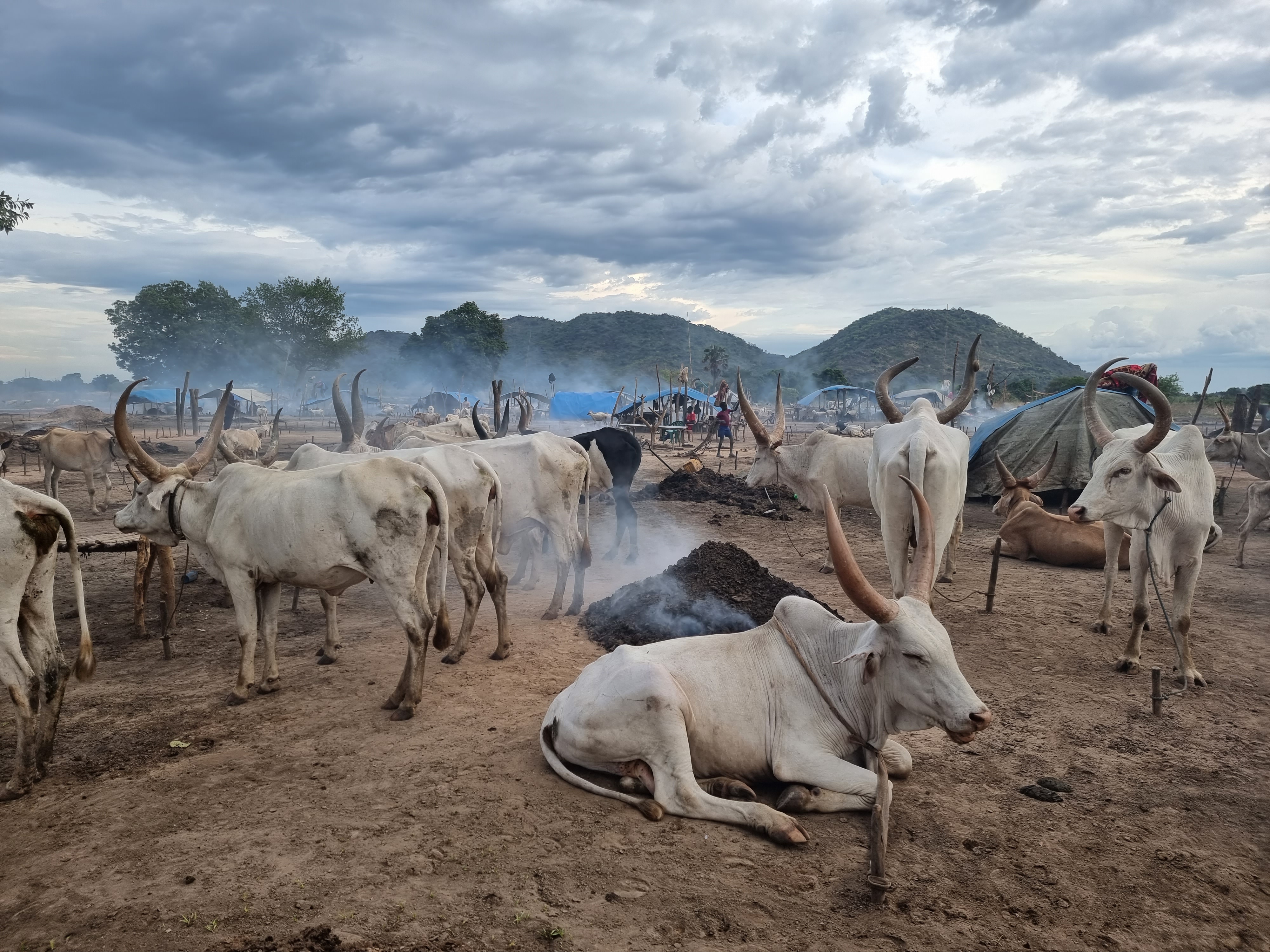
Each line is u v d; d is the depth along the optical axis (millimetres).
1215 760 4812
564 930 3143
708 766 4289
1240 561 10609
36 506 4648
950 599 8750
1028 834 3955
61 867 3650
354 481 5562
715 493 16844
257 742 5082
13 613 4516
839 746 4293
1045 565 10703
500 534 7586
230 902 3332
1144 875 3613
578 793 4289
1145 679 6227
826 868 3613
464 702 5754
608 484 10914
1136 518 6258
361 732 5227
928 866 3652
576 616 8188
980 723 3719
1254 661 6660
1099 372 6816
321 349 80250
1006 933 3188
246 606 5844
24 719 4438
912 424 7211
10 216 20734
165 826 4020
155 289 86500
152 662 6785
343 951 2996
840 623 4312
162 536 6418
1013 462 15328
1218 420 35406
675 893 3395
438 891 3398
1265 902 3418
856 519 14352
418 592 5621
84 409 42781
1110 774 4633
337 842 3820
